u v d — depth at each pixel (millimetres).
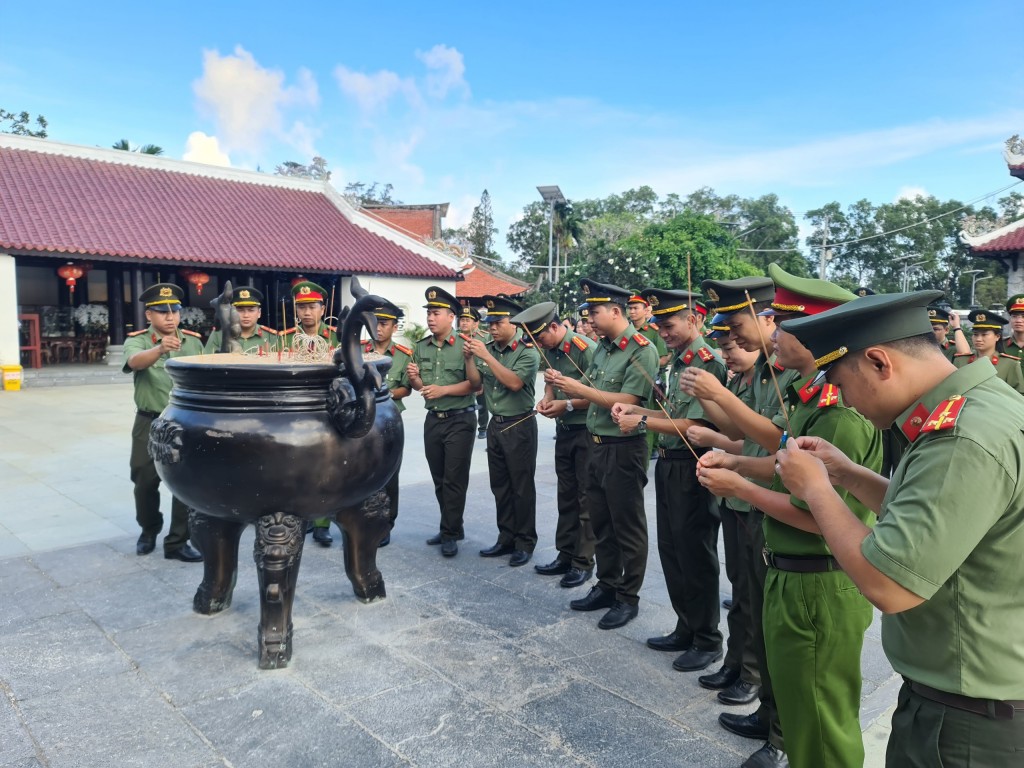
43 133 31109
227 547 3391
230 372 2742
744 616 2682
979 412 1264
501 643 3191
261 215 19500
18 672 2871
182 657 3012
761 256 33875
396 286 19922
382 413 3160
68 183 17062
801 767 2004
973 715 1299
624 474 3375
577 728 2520
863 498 1662
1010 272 15578
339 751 2369
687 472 2963
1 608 3494
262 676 2861
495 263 43812
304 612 3506
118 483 6250
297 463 2766
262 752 2361
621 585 3436
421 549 4562
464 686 2803
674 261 21188
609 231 31969
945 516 1221
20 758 2309
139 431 4168
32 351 17250
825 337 1426
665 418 3025
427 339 4613
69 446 7984
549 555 4469
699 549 2967
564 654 3094
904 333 1356
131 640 3164
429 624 3381
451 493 4430
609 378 3533
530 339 4324
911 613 1369
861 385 1397
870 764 2334
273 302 20531
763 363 2529
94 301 20156
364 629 3314
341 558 4336
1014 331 5930
